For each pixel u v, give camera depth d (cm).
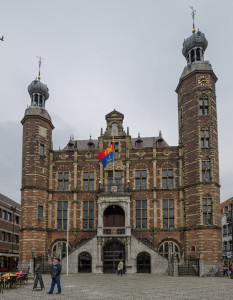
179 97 4809
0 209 6175
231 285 2584
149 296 1881
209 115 4372
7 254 5566
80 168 4697
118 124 4797
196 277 3569
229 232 7469
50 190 4619
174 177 4512
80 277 3416
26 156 4541
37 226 4338
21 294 1983
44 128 4728
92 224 4500
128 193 4306
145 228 4416
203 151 4262
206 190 4147
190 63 4697
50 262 4309
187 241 4194
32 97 4953
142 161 4625
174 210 4412
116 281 2916
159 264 3978
